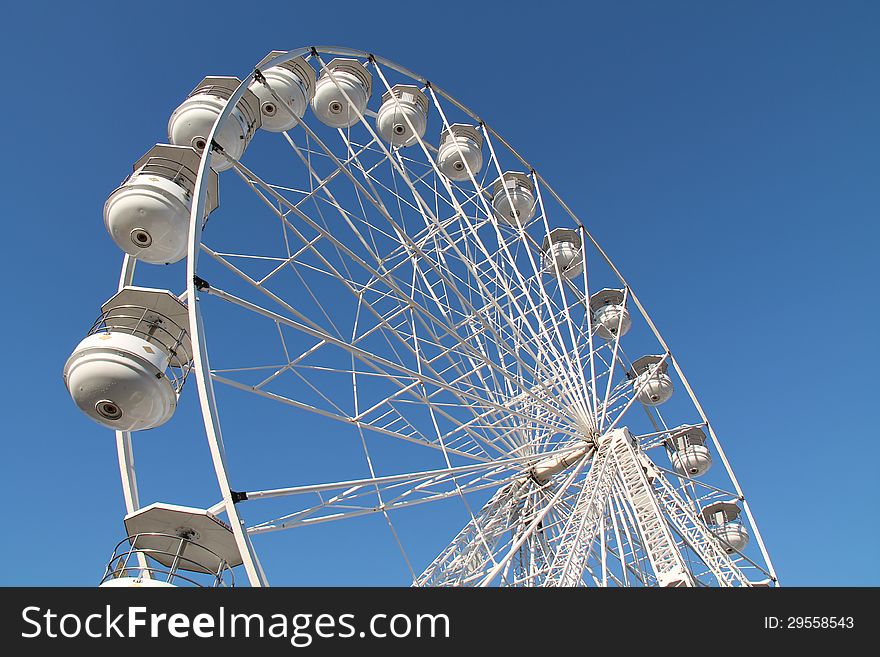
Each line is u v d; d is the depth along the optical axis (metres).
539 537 19.34
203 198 12.44
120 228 13.87
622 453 19.39
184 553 11.23
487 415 19.70
